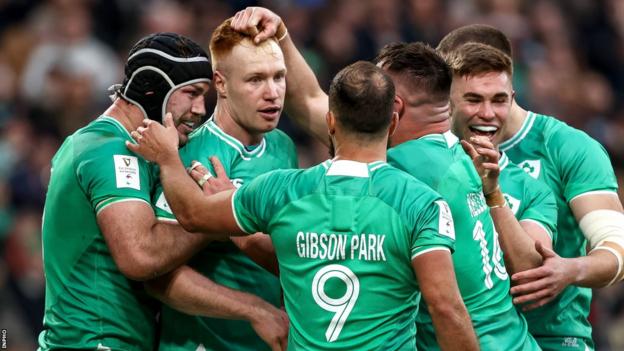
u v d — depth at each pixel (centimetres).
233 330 2153
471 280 1945
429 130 1998
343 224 1812
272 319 2048
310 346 1827
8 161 4509
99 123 2097
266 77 2083
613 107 5969
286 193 1852
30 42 5050
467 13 5691
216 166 2064
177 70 2052
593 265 2112
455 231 1936
